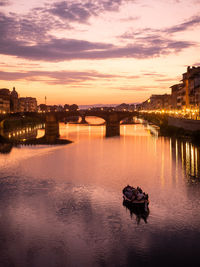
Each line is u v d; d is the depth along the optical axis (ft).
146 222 107.24
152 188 146.30
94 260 84.99
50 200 130.52
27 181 161.99
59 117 531.09
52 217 112.47
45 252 88.94
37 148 289.94
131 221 108.27
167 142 320.91
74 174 177.47
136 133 459.32
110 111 558.56
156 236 97.40
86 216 113.09
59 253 88.43
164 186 149.48
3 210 119.55
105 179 165.07
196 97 374.43
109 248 90.89
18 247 91.76
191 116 345.72
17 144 317.42
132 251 89.25
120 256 86.74
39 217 112.57
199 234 98.07
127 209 119.34
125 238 96.48
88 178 167.53
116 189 145.79
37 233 100.27
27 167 198.70
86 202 127.75
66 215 114.21
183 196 133.39
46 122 520.83
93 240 95.55
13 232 101.04
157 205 122.93
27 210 119.44
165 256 86.38
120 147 295.69
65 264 83.20
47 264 83.25
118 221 108.37
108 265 82.74
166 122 494.59
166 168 190.49
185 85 447.01
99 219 110.32
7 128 513.86
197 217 110.52
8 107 635.25
